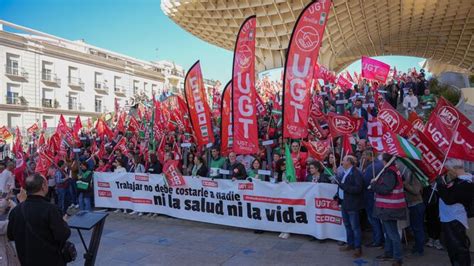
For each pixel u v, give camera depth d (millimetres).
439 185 4918
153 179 9188
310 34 6848
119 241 7238
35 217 3590
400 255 5324
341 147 8234
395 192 5293
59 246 3697
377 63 12391
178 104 13625
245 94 7660
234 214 7832
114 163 11086
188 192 8539
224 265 5730
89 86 48000
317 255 6055
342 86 17406
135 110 27250
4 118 37875
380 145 5488
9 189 8992
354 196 5914
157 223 8562
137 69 56188
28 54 40719
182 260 6023
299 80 6980
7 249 3822
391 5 30000
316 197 6867
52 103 43000
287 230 7184
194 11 33656
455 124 5402
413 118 7738
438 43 42562
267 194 7402
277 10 30109
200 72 9039
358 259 5812
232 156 8367
